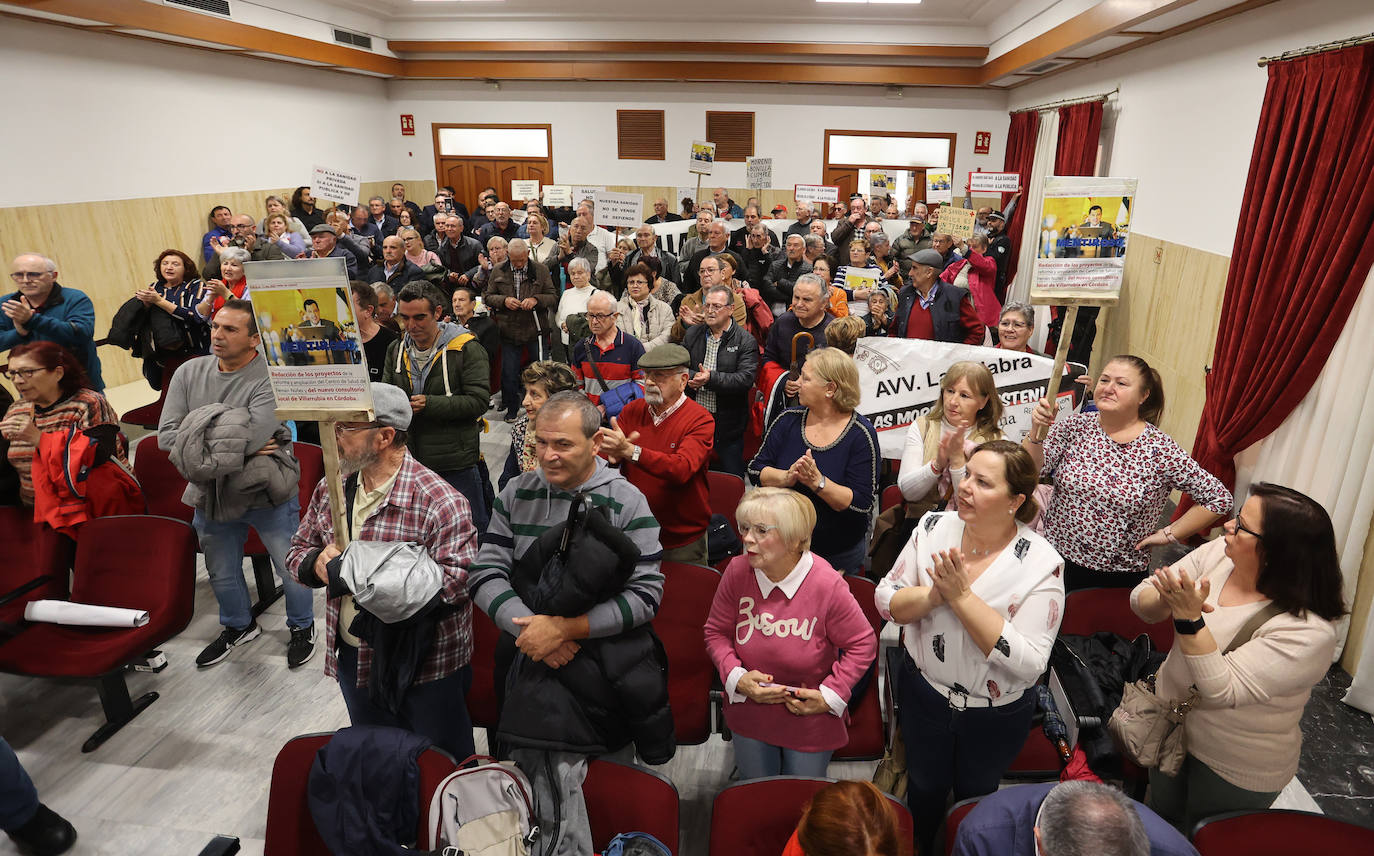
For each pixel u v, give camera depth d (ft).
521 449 10.84
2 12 21.31
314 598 13.47
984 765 7.13
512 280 21.68
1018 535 6.84
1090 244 8.84
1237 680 6.40
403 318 12.41
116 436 11.51
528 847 6.18
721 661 7.32
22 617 10.23
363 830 6.31
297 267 6.57
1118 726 7.36
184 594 10.41
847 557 9.78
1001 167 42.14
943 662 6.84
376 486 7.65
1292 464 12.57
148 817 8.86
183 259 18.15
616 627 6.50
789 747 7.23
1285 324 12.53
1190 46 19.92
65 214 23.98
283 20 32.30
